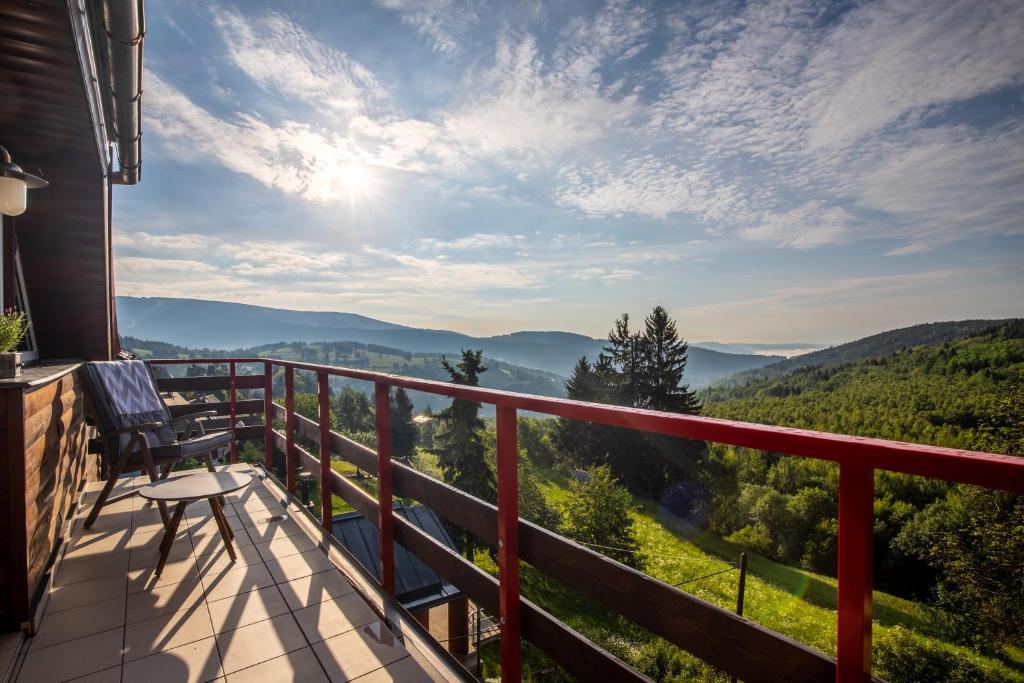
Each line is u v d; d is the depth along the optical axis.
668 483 31.02
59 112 3.87
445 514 1.93
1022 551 18.05
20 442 1.97
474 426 21.95
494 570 17.31
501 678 1.56
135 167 5.20
